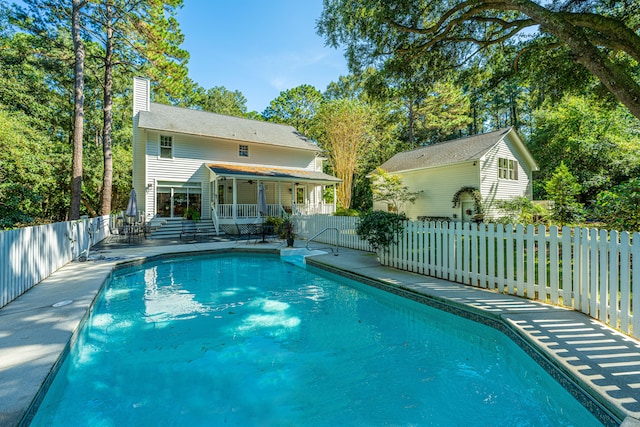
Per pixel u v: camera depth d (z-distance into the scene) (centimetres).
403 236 709
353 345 403
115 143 2512
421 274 653
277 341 418
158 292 657
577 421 243
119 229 1492
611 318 346
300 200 2355
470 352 380
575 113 1822
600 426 220
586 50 504
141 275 808
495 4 650
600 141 1606
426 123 3091
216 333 445
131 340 425
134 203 1413
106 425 258
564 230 416
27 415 224
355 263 792
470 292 503
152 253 973
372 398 290
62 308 438
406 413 266
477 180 1647
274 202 2227
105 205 1619
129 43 1566
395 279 607
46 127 2059
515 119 3372
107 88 1630
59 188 2034
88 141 2347
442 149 2036
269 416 268
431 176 1897
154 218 1689
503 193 1750
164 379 328
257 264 946
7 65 1775
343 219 1135
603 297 362
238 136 1984
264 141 2069
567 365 262
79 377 332
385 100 1041
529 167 1944
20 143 1189
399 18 759
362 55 871
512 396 288
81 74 1279
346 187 2566
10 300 468
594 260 375
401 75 945
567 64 848
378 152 2998
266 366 353
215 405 285
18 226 1221
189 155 1847
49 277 634
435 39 824
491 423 251
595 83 941
